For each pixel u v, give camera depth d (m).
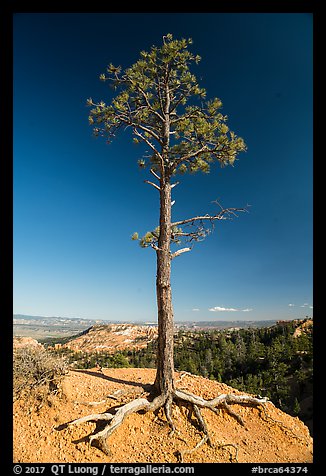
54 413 7.31
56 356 8.60
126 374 10.38
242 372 56.44
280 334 73.38
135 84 9.30
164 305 8.61
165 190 9.29
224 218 9.50
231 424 8.41
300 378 46.06
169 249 8.98
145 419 7.72
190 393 8.66
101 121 9.48
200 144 9.58
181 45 9.41
